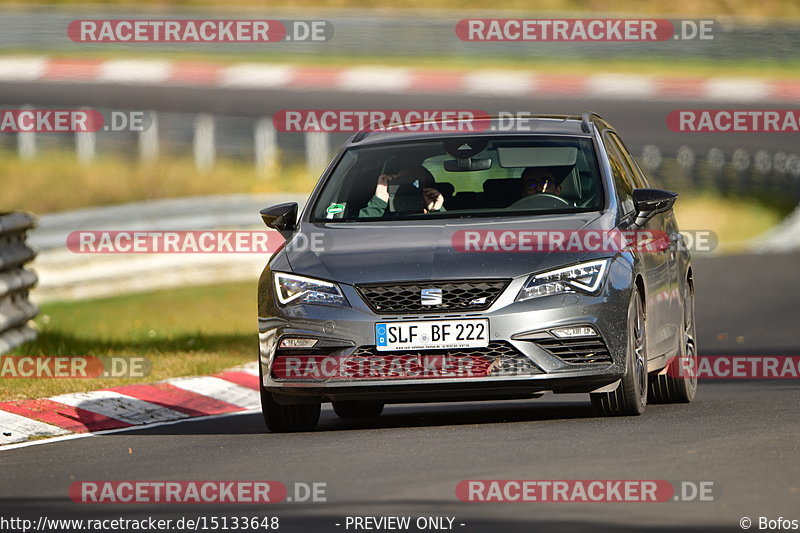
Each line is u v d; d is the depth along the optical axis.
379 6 178.38
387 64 151.00
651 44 155.38
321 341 28.55
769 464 22.11
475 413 33.38
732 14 184.00
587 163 31.48
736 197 123.56
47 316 56.16
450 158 32.03
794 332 55.59
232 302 67.69
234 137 122.56
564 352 28.17
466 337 27.98
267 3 175.75
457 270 28.28
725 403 33.00
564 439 25.55
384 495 20.70
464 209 30.59
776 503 19.23
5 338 44.47
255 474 23.30
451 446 25.28
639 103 140.00
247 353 46.41
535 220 29.75
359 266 28.80
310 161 119.25
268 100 133.88
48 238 71.44
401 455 24.47
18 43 146.62
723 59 156.62
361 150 32.97
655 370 32.09
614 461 22.72
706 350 51.31
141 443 28.94
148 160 113.69
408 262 28.58
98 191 105.38
